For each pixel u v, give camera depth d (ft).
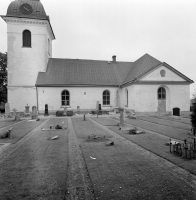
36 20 93.76
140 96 81.51
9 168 19.97
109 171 18.95
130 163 21.31
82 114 88.63
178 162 21.26
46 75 93.76
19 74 93.97
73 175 18.33
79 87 93.66
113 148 27.81
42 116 82.12
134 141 31.73
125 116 74.59
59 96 91.25
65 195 14.43
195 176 17.79
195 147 25.54
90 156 23.88
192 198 13.87
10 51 93.20
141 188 15.35
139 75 82.28
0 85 119.24
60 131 42.68
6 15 90.53
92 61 110.42
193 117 36.55
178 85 85.05
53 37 118.01
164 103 84.74
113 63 113.19
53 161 22.06
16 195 14.37
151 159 22.79
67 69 100.22
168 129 43.68
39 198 13.89
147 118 67.56
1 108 127.13
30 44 95.25
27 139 34.55
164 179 17.10
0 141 32.71
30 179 17.17
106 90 97.19
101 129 45.06
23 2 94.07
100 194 14.40
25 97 94.27
